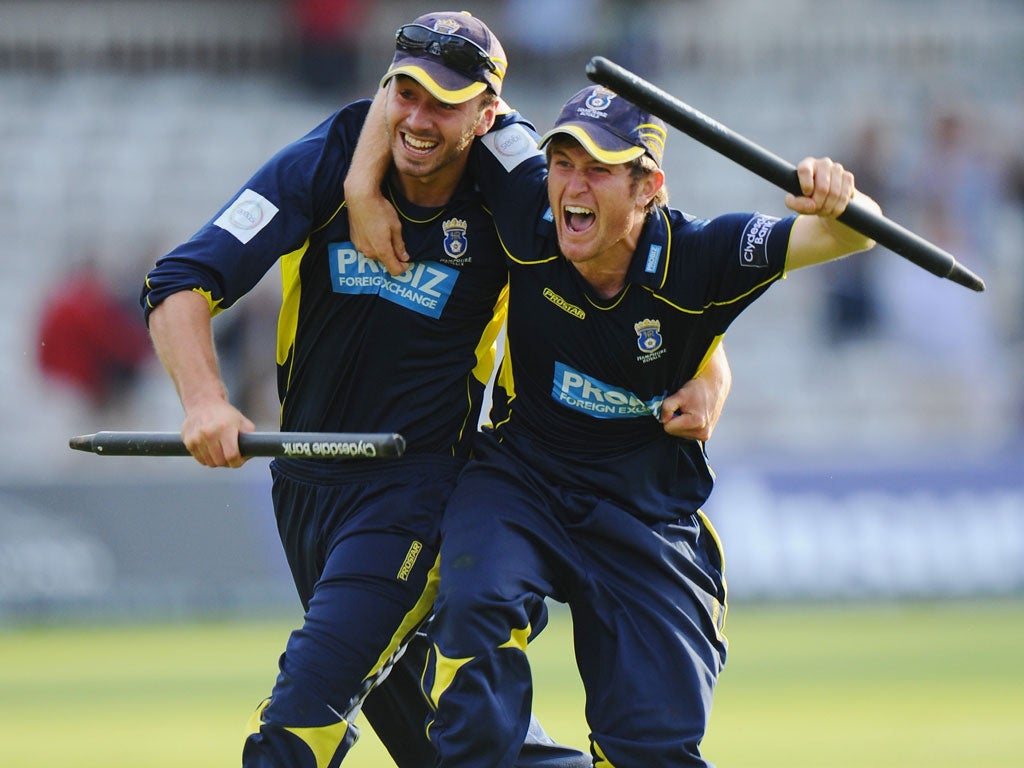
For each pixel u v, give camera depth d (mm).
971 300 68250
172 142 81438
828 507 56625
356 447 18031
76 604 54906
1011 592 56406
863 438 66438
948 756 29500
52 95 84750
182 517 55500
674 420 19938
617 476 20297
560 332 19875
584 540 20203
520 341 20266
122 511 55281
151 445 19125
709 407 20125
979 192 71938
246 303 59906
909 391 66812
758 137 80562
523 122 20812
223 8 87750
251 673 42594
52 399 64188
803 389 67750
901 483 56719
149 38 87625
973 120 78250
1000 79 83188
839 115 81312
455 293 20469
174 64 87625
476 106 19641
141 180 79562
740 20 86062
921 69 84250
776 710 35688
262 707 19656
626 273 19500
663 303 19500
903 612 55219
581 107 18859
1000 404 66188
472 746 18812
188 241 19734
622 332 19641
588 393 20031
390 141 19750
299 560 21469
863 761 29094
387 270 20203
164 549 55250
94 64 87375
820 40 85625
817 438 66625
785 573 56312
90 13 87562
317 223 20422
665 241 19484
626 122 18750
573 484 20312
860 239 18688
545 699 37406
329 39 82562
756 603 56219
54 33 87188
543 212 19781
